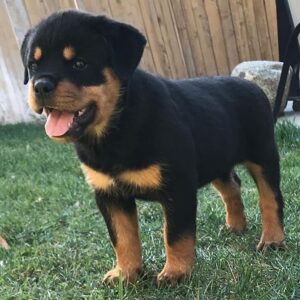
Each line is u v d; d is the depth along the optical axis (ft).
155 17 5.68
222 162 2.23
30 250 2.53
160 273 2.07
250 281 1.99
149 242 2.47
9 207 3.27
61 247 2.54
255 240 2.43
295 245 2.31
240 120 2.31
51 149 4.68
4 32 5.93
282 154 3.76
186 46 5.74
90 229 2.75
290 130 4.15
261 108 2.36
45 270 2.30
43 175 3.92
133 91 1.92
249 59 5.74
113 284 2.08
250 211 2.75
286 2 5.65
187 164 1.96
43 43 1.89
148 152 1.91
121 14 5.69
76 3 5.75
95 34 1.91
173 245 2.01
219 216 2.71
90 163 2.02
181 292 1.99
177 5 5.67
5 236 2.76
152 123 1.91
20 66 6.02
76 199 3.30
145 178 1.94
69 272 2.25
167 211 1.99
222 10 5.67
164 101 1.96
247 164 2.40
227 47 5.74
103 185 2.03
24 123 6.01
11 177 3.98
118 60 1.91
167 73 5.76
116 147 1.93
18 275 2.26
